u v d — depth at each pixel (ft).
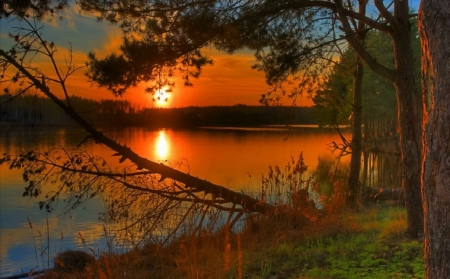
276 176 29.63
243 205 30.37
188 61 30.55
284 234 25.17
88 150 156.35
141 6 29.45
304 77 35.73
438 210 10.66
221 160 133.80
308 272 18.92
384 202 42.19
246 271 19.36
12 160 27.07
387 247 21.85
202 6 29.22
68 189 29.30
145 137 265.95
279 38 31.09
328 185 45.24
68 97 27.99
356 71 44.70
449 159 10.54
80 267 22.15
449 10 10.66
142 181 30.76
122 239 27.73
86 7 29.30
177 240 24.59
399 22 25.55
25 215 61.16
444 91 10.61
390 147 122.11
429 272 10.93
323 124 95.09
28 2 25.75
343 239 24.72
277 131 377.71
